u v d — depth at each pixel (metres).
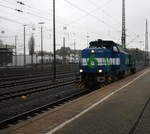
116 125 7.62
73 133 6.89
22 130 7.28
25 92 18.05
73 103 11.49
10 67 42.72
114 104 11.01
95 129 7.24
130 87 17.22
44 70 47.69
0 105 14.05
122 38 37.09
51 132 7.02
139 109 9.88
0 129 9.11
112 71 21.22
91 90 20.81
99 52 20.33
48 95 17.80
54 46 28.89
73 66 59.50
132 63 33.38
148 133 6.80
